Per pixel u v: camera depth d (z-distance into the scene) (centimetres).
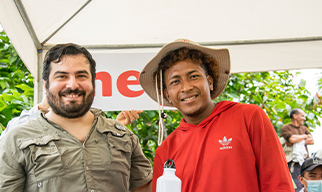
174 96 175
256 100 418
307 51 321
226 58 188
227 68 193
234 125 163
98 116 189
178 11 286
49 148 165
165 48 175
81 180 164
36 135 169
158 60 182
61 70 167
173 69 174
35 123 174
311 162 276
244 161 155
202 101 171
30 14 257
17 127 171
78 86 168
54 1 251
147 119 351
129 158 188
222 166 155
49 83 169
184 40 175
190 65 173
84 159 168
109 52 310
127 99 300
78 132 177
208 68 185
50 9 257
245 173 154
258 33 315
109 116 348
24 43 259
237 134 160
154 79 196
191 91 170
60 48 171
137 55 307
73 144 170
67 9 262
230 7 283
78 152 169
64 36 295
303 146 384
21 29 253
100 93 300
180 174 167
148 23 297
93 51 307
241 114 166
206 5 279
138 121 371
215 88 195
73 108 168
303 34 317
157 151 186
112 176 173
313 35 318
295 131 389
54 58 168
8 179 158
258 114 164
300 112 395
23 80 441
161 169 181
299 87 488
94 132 179
